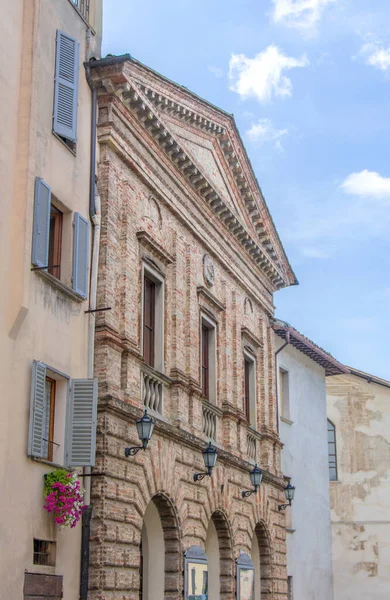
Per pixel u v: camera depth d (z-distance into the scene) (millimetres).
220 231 26250
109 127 19828
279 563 28500
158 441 20453
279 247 30938
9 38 16266
